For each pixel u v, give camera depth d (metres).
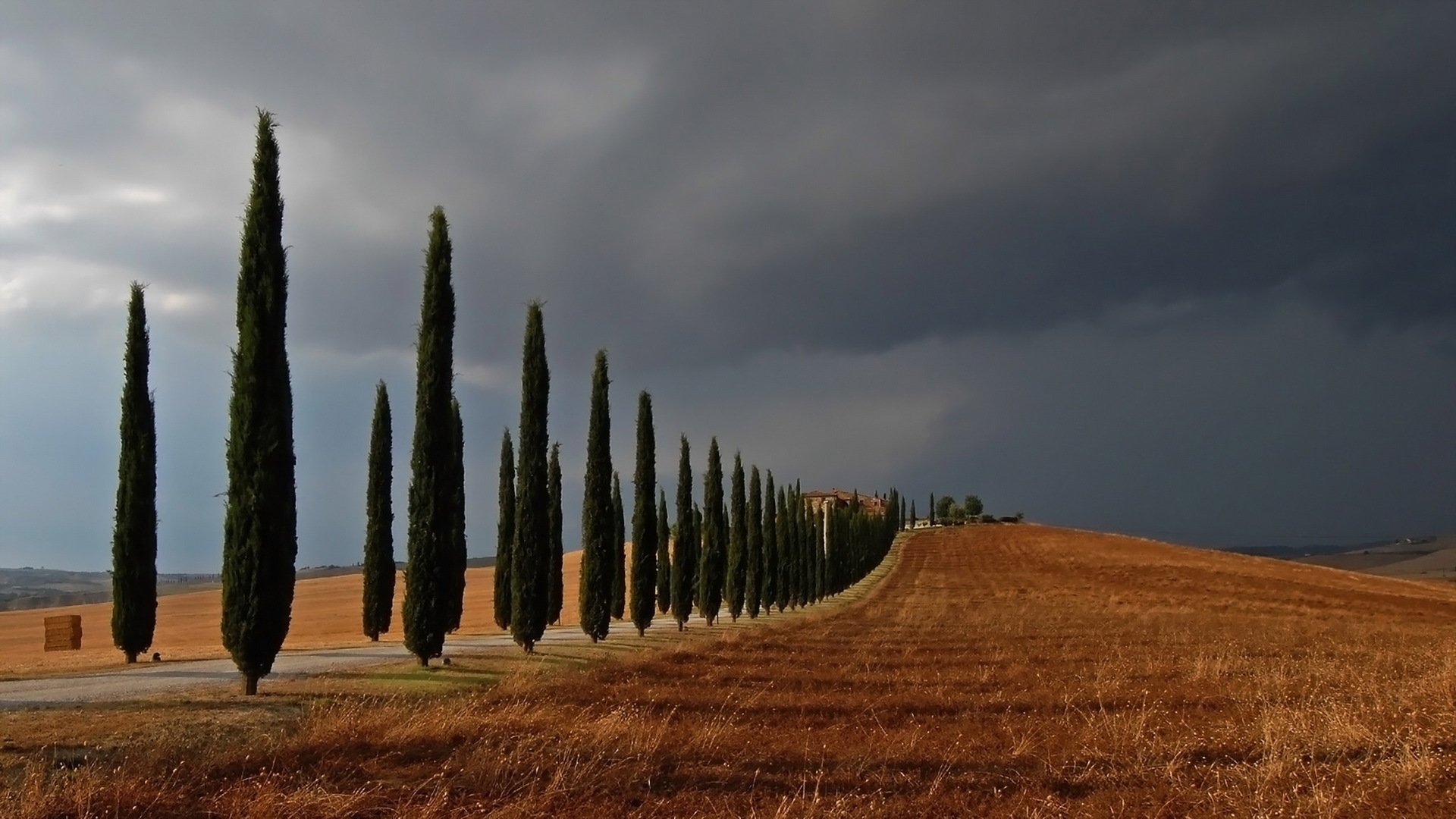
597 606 32.34
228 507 18.20
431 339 24.06
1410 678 20.42
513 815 10.02
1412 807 10.47
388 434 38.31
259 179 19.33
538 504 28.11
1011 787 11.66
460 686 19.61
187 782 10.69
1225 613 52.38
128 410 28.56
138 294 29.25
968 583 84.75
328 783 10.71
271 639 18.05
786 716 16.98
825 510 95.38
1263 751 13.22
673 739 14.05
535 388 28.72
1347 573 89.38
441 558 23.41
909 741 14.31
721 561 48.06
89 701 16.73
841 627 40.47
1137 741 13.73
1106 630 38.34
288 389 19.23
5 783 10.44
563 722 14.55
